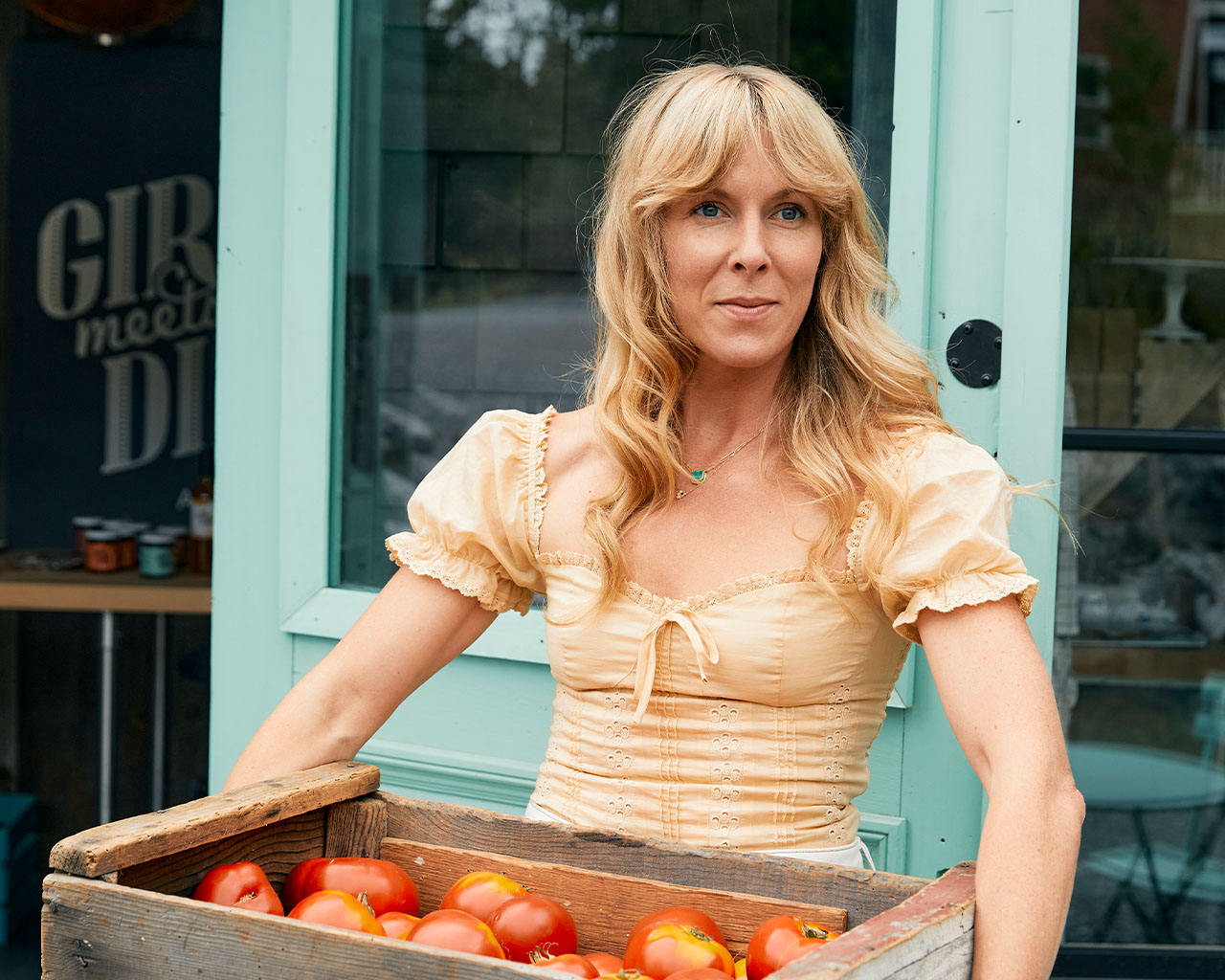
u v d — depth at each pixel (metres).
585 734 1.31
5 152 4.01
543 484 1.37
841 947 0.87
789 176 1.21
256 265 2.19
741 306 1.23
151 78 4.00
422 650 1.40
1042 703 1.12
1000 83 1.74
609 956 1.04
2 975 3.08
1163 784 2.90
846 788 1.29
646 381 1.33
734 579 1.25
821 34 1.91
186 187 4.04
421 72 2.19
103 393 4.08
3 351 4.05
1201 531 3.09
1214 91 3.55
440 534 1.39
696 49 2.07
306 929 0.92
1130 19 3.55
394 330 2.22
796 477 1.28
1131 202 3.42
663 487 1.30
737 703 1.25
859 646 1.26
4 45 3.98
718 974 0.93
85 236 4.04
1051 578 1.73
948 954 0.96
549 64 2.16
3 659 3.95
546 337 2.21
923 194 1.76
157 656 3.78
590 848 1.16
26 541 4.08
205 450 4.02
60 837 3.97
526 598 1.46
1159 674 3.10
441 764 2.07
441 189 2.20
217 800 1.14
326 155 2.12
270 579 2.21
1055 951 1.02
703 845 1.24
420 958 0.89
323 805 1.21
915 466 1.23
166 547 3.51
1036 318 1.72
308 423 2.15
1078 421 3.21
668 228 1.26
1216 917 2.71
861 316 1.31
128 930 0.98
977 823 1.78
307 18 2.11
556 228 2.19
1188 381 3.21
